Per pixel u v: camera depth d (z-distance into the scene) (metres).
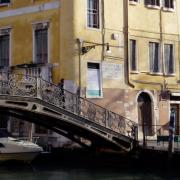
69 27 23.73
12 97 18.47
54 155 23.53
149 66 26.44
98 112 21.83
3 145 21.17
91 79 24.16
